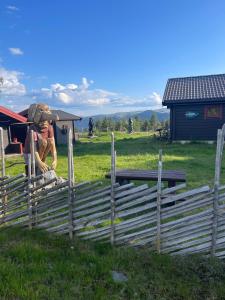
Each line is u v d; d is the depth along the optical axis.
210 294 2.35
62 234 3.23
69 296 2.24
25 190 3.48
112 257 2.76
